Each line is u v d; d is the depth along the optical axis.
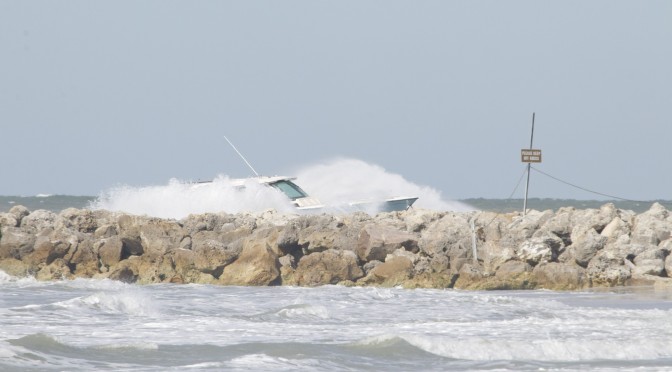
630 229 130.50
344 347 68.62
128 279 122.31
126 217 131.25
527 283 117.25
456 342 69.38
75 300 87.88
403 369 63.12
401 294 104.06
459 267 119.50
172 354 65.56
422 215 139.12
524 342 70.00
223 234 131.62
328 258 119.88
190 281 121.12
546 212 138.00
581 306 97.12
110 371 59.94
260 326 80.25
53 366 60.69
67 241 125.94
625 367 64.00
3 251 125.00
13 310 84.56
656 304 99.75
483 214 135.25
